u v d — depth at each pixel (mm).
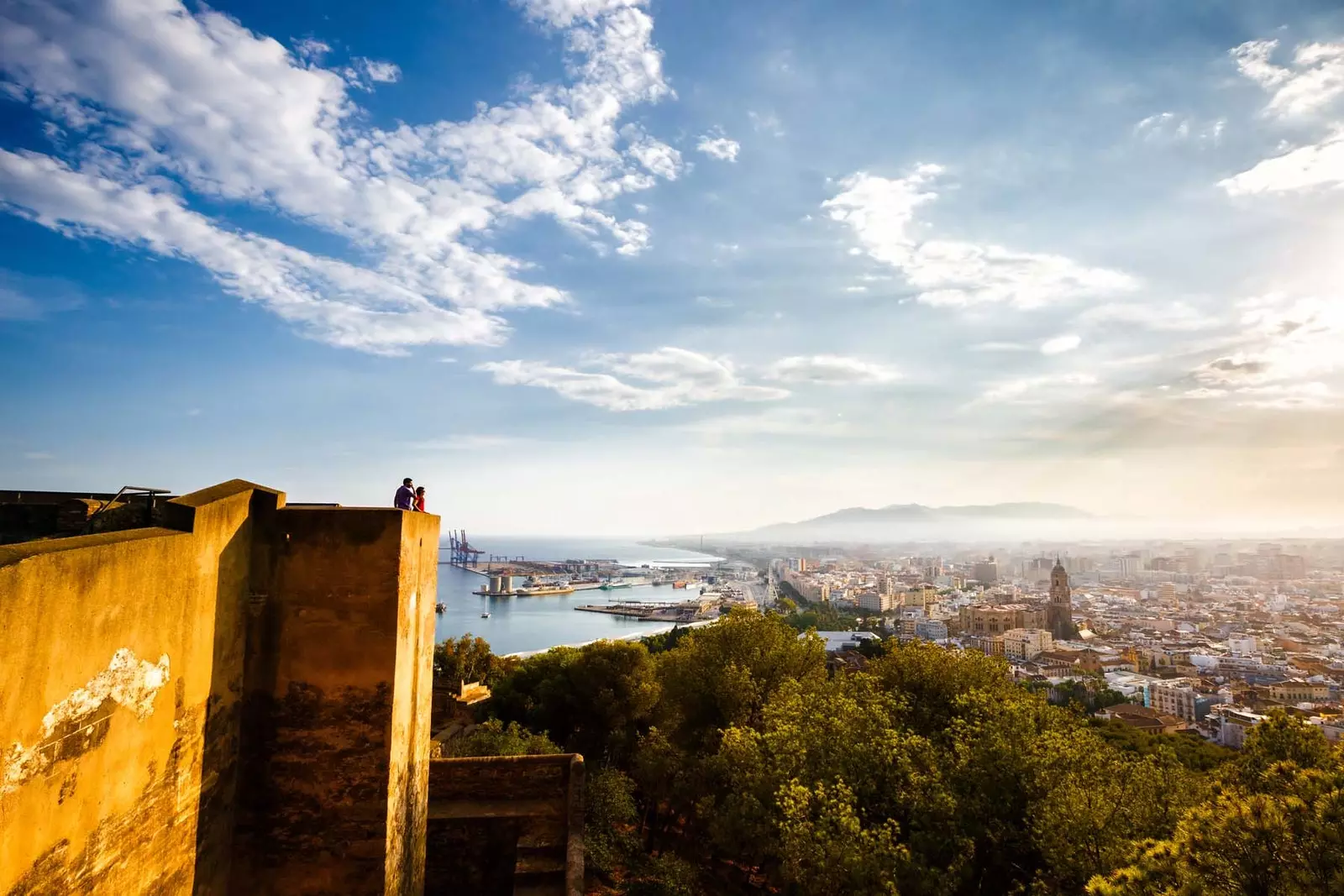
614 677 31000
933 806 16828
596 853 19375
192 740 7199
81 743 5457
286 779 8266
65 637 5246
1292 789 11055
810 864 15773
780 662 28797
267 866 8195
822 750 19188
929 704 24875
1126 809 15859
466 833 13586
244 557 8203
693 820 25938
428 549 10539
